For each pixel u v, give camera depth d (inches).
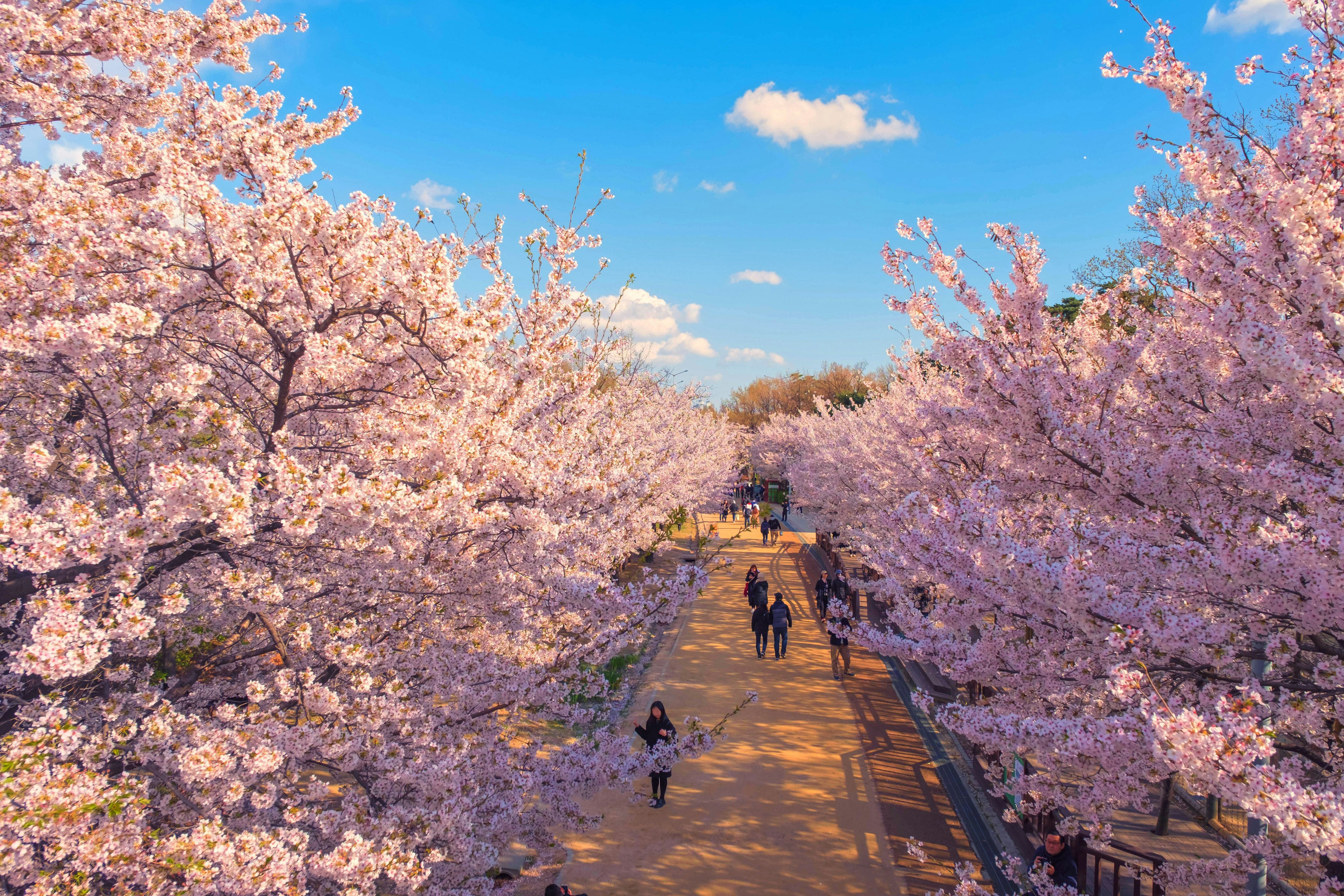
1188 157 173.5
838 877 293.0
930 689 504.4
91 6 184.2
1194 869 194.7
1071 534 170.4
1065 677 179.5
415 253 198.4
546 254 266.1
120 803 128.8
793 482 1224.2
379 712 173.9
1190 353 205.3
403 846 167.5
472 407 198.4
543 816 242.5
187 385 148.9
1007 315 217.6
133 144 171.6
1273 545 134.7
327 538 175.5
